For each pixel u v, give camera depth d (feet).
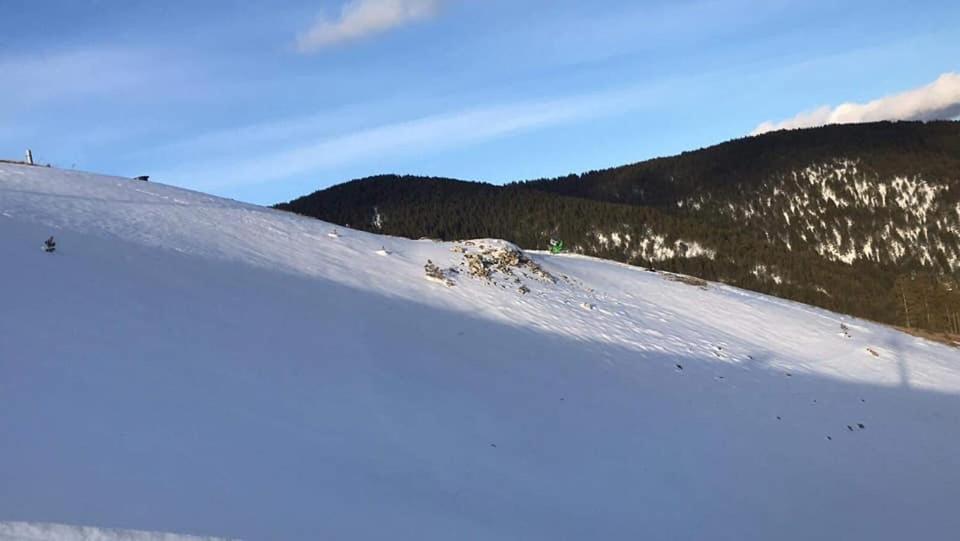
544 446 46.96
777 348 95.71
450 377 56.29
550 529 34.14
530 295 91.30
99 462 27.76
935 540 44.73
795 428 64.49
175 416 34.60
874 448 62.49
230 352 47.26
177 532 24.11
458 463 39.99
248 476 30.09
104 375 37.19
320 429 38.99
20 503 23.48
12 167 92.43
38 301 45.62
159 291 55.57
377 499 31.60
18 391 32.35
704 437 56.85
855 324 122.31
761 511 44.34
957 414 77.41
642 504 41.19
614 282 115.55
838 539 42.42
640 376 70.64
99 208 78.84
